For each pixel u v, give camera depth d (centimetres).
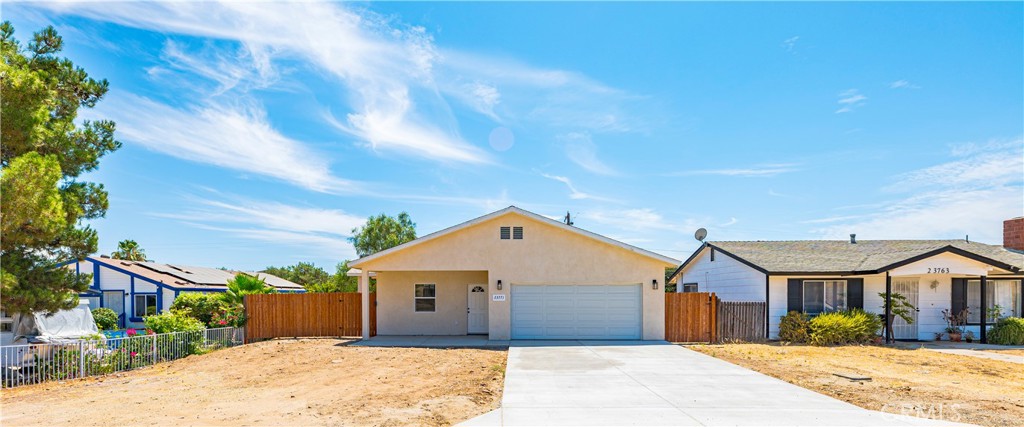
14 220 1167
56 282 1325
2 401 1038
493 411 873
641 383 1096
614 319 1927
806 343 1859
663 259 1911
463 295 2131
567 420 819
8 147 1281
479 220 1912
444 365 1373
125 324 2875
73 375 1325
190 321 1827
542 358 1452
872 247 2305
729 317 1942
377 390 1069
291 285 4009
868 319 1880
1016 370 1328
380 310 2122
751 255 2230
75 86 1512
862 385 1093
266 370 1353
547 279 1922
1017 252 2256
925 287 2034
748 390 1026
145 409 938
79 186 1440
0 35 1393
